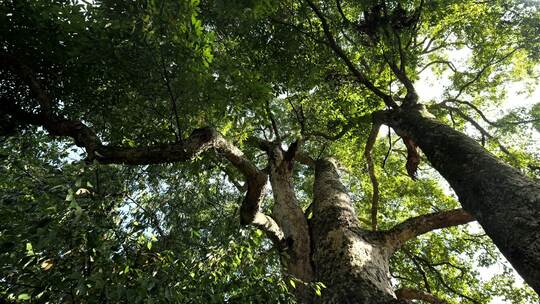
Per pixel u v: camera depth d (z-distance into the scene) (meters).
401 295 5.83
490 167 3.72
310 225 5.74
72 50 4.53
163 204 5.43
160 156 4.12
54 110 5.29
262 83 4.95
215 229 4.18
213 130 4.36
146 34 3.64
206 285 2.79
